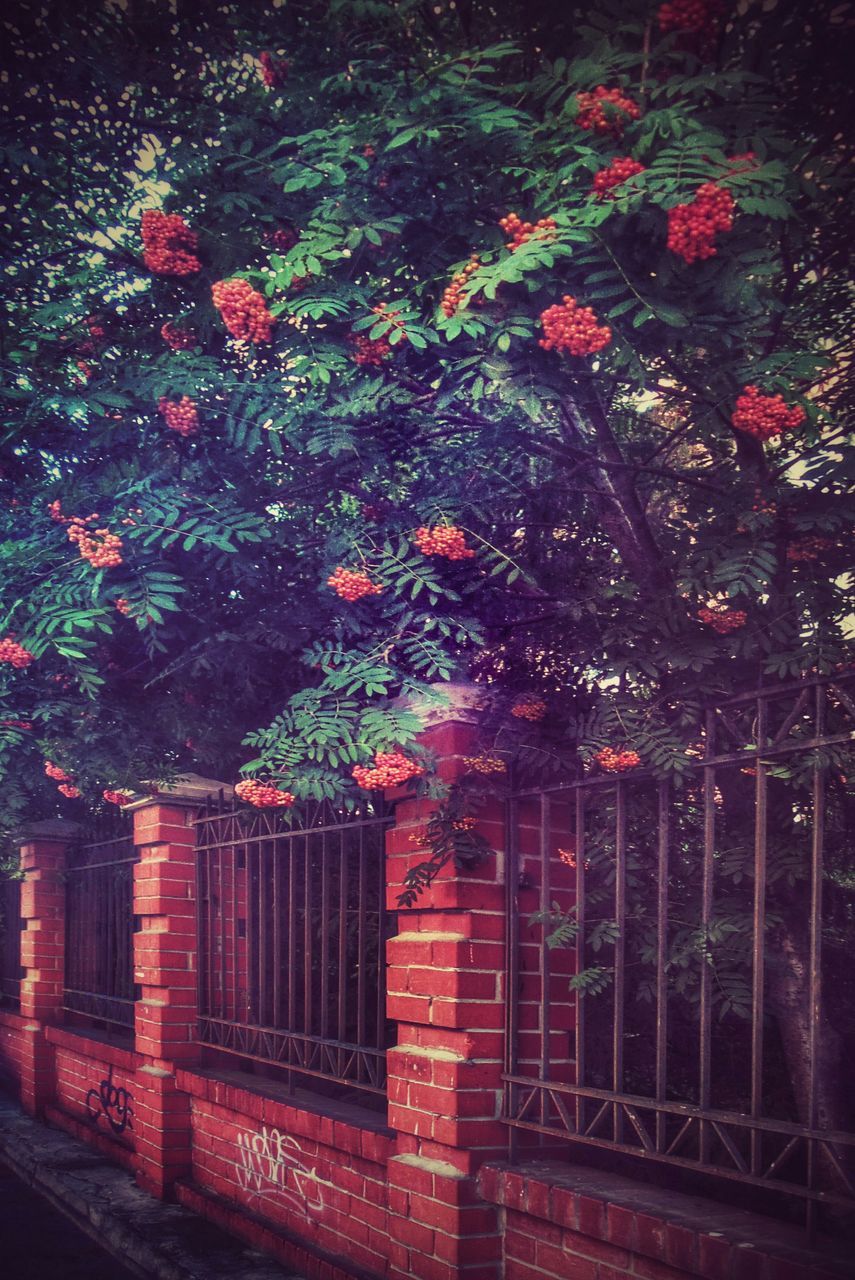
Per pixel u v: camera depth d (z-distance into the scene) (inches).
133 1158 322.0
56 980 424.2
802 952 193.0
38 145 206.8
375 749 188.2
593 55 149.0
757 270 147.7
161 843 317.7
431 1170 194.7
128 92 207.2
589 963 211.9
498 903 200.7
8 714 253.6
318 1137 231.5
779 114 162.9
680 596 172.9
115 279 210.4
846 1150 187.3
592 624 193.9
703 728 177.5
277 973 262.2
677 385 196.7
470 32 181.6
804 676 160.6
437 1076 196.2
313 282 174.4
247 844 279.6
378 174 167.3
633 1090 226.2
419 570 191.6
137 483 200.4
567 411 195.8
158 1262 240.5
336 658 196.5
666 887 165.3
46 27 199.5
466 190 165.8
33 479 224.1
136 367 197.6
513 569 197.3
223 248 189.9
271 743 190.7
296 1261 230.8
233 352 208.4
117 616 239.8
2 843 452.4
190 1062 303.9
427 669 202.4
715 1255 141.5
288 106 185.0
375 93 168.7
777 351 167.3
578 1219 166.4
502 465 203.8
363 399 184.2
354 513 214.2
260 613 232.8
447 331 154.0
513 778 202.8
